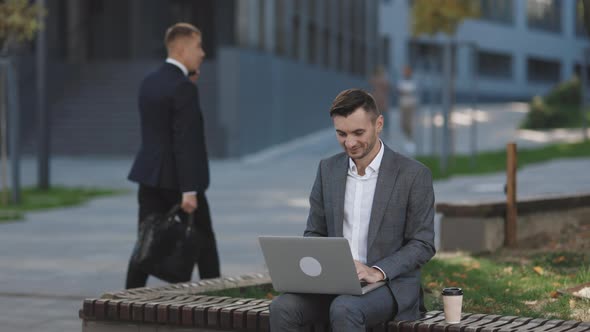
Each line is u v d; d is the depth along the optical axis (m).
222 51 26.69
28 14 15.93
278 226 12.98
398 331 4.61
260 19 28.66
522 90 62.66
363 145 4.52
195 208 6.72
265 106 28.89
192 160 6.73
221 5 34.47
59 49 30.52
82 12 31.73
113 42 33.09
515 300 6.58
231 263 9.76
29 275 9.20
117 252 10.80
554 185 18.31
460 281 7.30
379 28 43.66
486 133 36.81
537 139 34.19
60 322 7.05
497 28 60.19
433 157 25.73
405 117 30.59
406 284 4.65
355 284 4.39
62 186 19.53
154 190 6.87
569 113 39.41
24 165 24.95
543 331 4.52
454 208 8.98
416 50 54.38
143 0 32.25
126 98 28.69
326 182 4.75
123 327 5.27
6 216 14.23
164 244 6.56
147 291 5.73
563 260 8.06
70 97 29.05
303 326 4.62
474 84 23.77
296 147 30.47
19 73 28.30
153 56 32.84
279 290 4.63
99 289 8.44
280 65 30.23
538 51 63.81
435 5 22.48
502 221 9.21
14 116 16.16
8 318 7.19
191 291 5.98
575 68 68.06
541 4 64.25
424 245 4.61
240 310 4.97
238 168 24.30
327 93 35.84
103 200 17.22
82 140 28.14
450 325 4.58
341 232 4.68
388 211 4.62
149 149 6.81
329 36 36.03
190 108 6.75
